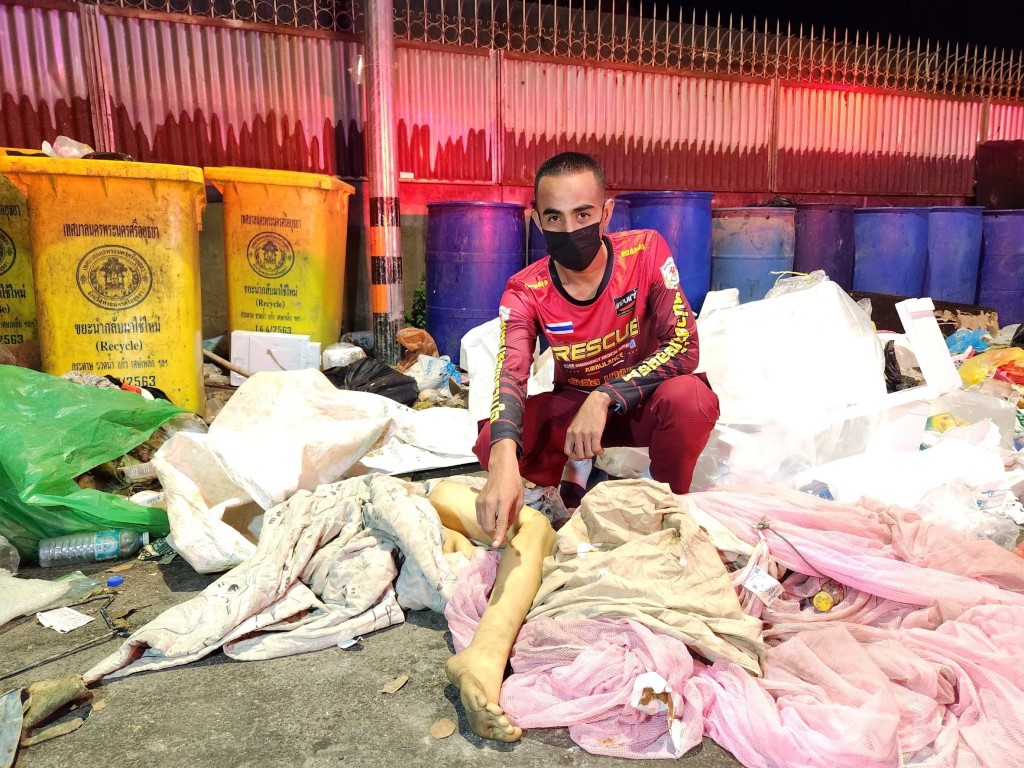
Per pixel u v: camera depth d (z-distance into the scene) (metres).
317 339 4.93
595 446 2.21
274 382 3.23
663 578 1.92
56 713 1.72
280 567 2.12
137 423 2.91
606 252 2.36
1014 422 3.65
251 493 2.47
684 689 1.67
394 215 5.54
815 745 1.49
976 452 2.94
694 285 5.75
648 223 5.70
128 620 2.20
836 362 3.46
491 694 1.65
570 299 2.38
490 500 1.92
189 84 5.27
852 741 1.47
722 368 3.49
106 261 3.71
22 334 4.23
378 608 2.12
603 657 1.73
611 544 2.07
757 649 1.79
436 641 2.06
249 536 2.61
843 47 7.49
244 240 4.70
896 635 1.83
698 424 2.41
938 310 6.05
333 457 2.74
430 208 5.54
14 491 2.62
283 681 1.87
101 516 2.62
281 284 4.77
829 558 2.02
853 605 1.97
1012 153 7.95
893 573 1.96
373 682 1.86
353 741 1.63
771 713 1.57
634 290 2.41
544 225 2.19
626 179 6.80
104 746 1.62
